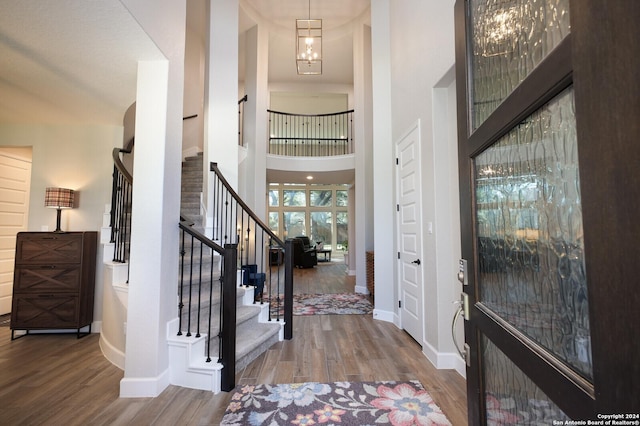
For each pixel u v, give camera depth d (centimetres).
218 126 447
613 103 45
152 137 237
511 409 90
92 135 387
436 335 267
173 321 247
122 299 267
